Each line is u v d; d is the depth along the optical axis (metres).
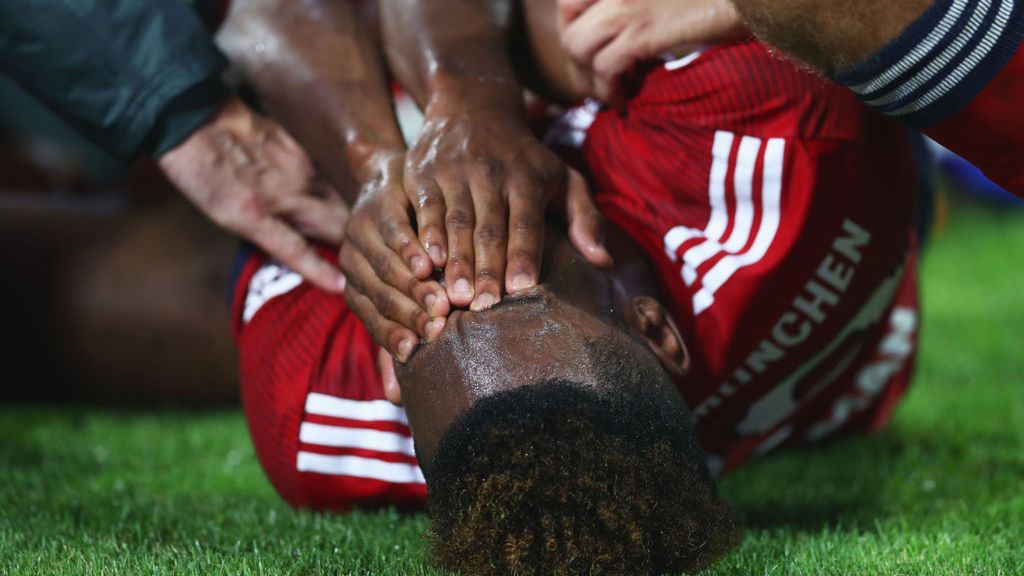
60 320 5.43
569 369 2.19
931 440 4.29
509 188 2.58
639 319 2.55
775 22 2.22
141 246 5.52
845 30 2.19
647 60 2.93
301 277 3.16
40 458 4.25
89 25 3.08
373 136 2.93
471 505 2.05
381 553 2.68
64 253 5.54
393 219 2.53
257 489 3.73
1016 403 4.87
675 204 2.93
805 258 2.90
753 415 3.34
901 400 4.56
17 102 10.34
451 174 2.58
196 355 5.36
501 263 2.42
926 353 6.16
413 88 3.05
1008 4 2.20
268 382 3.09
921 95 2.28
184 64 3.12
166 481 3.85
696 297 2.90
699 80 2.81
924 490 3.47
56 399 5.60
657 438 2.16
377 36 3.21
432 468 2.21
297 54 3.11
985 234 12.02
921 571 2.49
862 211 2.93
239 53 3.22
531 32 3.13
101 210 5.77
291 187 3.20
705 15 2.78
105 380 5.44
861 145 2.83
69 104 3.16
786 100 2.75
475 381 2.21
